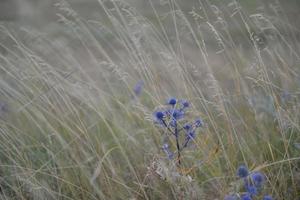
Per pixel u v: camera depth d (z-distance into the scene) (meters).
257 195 4.63
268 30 7.94
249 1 10.65
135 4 11.41
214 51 9.20
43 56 7.56
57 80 5.96
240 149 5.10
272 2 10.53
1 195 4.96
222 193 4.62
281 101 6.02
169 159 4.83
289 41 7.41
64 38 9.73
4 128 5.62
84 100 6.01
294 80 6.37
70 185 5.08
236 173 4.81
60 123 5.66
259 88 6.27
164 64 6.39
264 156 5.34
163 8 11.41
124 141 5.77
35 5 13.51
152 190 4.95
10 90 6.15
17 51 7.35
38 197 4.96
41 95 5.88
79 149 5.43
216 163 5.15
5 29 7.05
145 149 5.40
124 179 5.31
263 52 7.65
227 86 6.74
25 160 5.32
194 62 8.72
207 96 6.48
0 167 5.43
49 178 5.28
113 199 4.87
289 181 4.99
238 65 6.65
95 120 6.18
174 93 6.53
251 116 5.98
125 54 8.72
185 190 4.73
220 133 5.75
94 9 12.57
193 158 5.16
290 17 9.62
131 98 6.68
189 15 10.58
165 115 4.89
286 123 5.44
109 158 5.34
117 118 6.12
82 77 7.52
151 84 6.09
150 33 7.11
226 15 9.84
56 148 5.59
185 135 5.35
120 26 6.57
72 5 13.18
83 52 8.93
